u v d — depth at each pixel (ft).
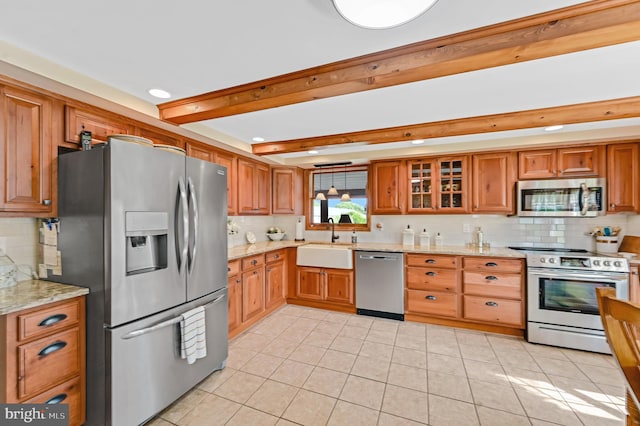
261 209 12.87
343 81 5.43
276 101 6.21
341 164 13.65
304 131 9.56
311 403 6.27
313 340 9.42
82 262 5.36
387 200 12.44
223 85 6.22
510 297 9.72
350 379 7.19
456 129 8.51
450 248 11.34
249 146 11.14
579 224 10.67
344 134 9.91
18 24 4.11
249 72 5.69
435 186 11.67
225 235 7.93
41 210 5.48
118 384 5.10
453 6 3.87
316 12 3.96
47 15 3.92
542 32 4.20
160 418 5.82
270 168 13.66
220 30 4.35
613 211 9.30
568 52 4.47
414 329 10.36
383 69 5.13
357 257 11.85
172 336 6.13
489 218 11.84
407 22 3.94
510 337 9.74
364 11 3.59
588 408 6.09
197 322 6.57
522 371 7.57
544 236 11.09
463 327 10.46
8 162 5.05
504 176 10.68
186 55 5.06
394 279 11.27
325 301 12.45
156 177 5.83
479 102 7.11
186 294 6.51
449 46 4.69
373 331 10.17
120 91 6.32
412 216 13.03
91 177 5.25
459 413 5.95
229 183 10.82
